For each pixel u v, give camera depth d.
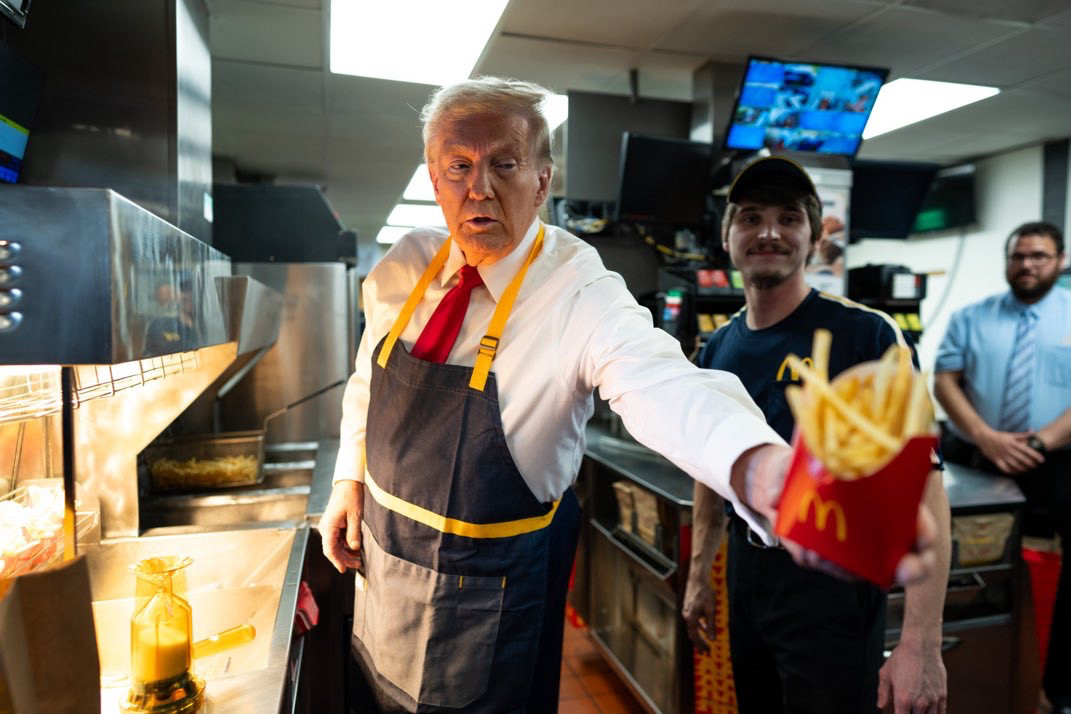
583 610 3.06
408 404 1.13
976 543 2.09
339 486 1.37
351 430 1.38
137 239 0.76
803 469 0.49
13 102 1.44
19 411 1.03
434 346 1.14
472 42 3.21
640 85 4.00
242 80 3.70
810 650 1.42
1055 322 2.64
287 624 1.20
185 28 2.08
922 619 1.23
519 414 1.07
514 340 1.08
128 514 1.62
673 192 3.43
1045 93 4.08
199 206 2.30
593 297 1.05
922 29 3.22
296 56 3.38
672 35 3.30
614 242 3.70
